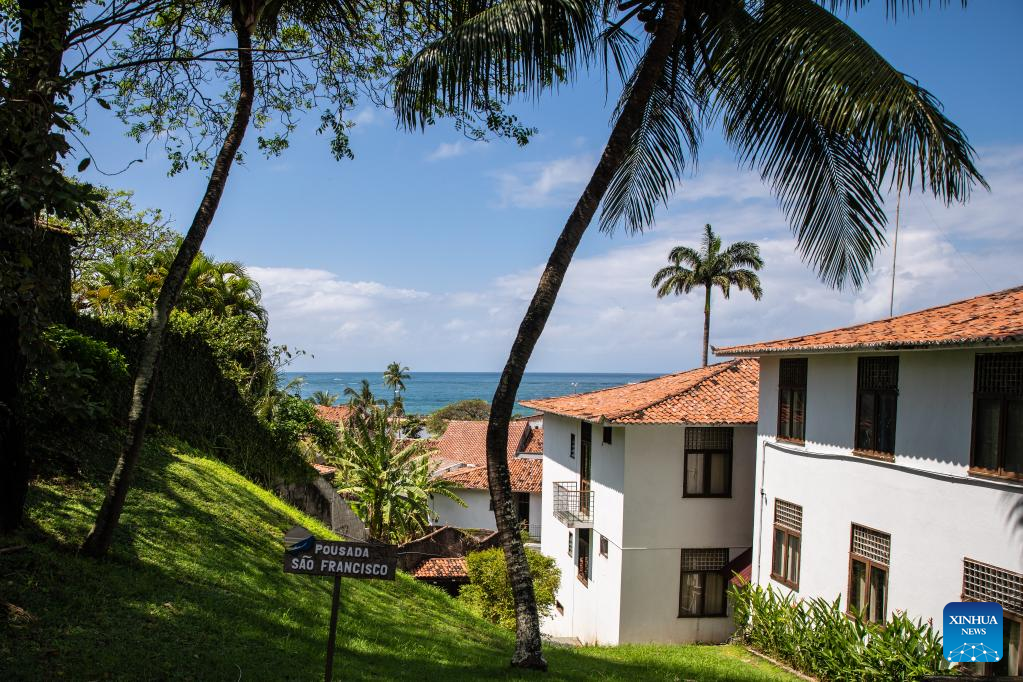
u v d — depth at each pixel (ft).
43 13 24.91
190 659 24.08
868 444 49.62
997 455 38.65
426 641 37.17
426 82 30.73
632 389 88.28
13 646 21.29
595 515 78.13
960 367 41.32
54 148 20.18
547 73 31.76
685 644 69.00
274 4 35.29
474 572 75.66
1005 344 35.83
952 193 30.78
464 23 31.32
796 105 32.81
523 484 143.64
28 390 37.19
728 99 36.58
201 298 77.77
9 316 26.40
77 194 20.27
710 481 71.36
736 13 33.32
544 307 32.09
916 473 44.24
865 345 45.14
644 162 40.75
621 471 70.49
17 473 28.07
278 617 31.60
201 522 40.45
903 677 41.78
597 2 32.53
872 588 48.32
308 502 70.28
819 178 36.37
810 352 51.47
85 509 34.35
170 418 54.90
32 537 28.94
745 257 168.25
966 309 48.37
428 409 594.24
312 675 25.57
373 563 22.68
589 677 33.50
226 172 32.48
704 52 36.14
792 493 57.77
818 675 48.60
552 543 95.86
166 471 46.03
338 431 105.50
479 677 29.55
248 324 78.79
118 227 84.43
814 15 30.78
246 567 36.91
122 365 46.16
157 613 26.86
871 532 48.57
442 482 114.32
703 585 70.85
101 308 72.69
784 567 59.00
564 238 32.30
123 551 31.76
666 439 70.44
